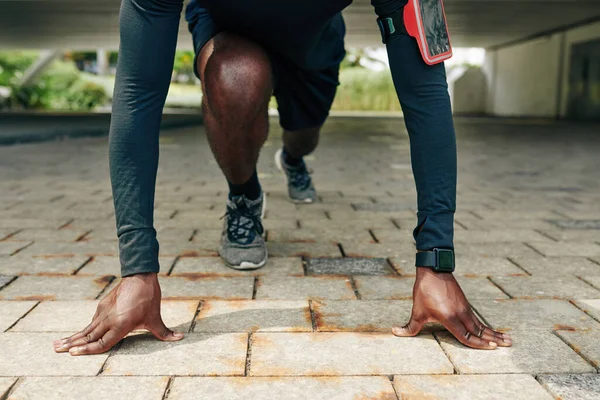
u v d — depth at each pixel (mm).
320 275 2115
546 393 1276
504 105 19953
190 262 2260
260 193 2273
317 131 3037
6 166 5254
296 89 2492
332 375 1350
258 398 1248
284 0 1741
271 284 2006
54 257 2312
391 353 1461
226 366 1390
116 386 1296
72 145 7566
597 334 1588
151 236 1503
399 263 2266
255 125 1959
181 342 1520
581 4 11953
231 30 1954
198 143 8078
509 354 1459
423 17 1463
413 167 1562
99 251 2406
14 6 12148
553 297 1898
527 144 8156
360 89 24031
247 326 1632
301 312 1742
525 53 18266
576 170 5293
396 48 1498
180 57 32188
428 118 1511
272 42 2010
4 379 1322
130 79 1455
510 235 2742
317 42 2203
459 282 2053
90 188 4039
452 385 1308
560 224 2988
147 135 1479
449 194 1529
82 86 24047
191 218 3066
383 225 2934
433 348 1490
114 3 11844
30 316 1700
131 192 1476
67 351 1454
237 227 2213
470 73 21344
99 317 1475
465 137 9508
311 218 3088
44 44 19297
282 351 1470
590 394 1271
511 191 4086
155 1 1412
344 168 5387
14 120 12984
